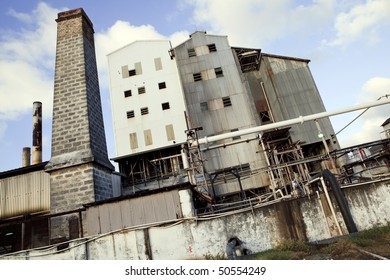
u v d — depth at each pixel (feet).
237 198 73.87
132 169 86.12
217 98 86.84
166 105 96.02
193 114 84.94
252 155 77.82
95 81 40.27
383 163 53.83
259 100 93.61
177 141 89.66
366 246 24.00
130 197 30.66
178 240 28.76
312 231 29.14
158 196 30.60
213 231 28.89
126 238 29.07
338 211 30.07
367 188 31.01
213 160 77.56
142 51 104.83
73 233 30.01
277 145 77.66
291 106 83.51
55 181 32.27
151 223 29.48
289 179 58.85
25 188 40.78
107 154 38.04
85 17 41.88
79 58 37.76
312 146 79.97
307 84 85.97
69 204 31.27
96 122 36.88
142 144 90.58
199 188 47.83
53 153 33.55
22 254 29.55
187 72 90.84
